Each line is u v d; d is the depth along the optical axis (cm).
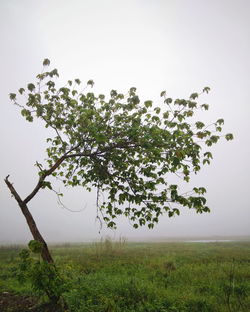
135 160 608
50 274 460
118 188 615
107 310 518
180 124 562
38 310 511
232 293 718
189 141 525
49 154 699
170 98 559
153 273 1015
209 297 677
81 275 871
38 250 444
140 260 1404
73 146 622
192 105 548
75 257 1545
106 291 670
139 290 698
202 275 977
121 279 844
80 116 604
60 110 647
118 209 612
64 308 491
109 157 596
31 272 440
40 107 619
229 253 1858
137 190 586
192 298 650
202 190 500
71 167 718
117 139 557
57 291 452
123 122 605
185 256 1659
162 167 547
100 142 573
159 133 506
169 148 514
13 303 580
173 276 969
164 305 585
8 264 1293
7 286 774
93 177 662
